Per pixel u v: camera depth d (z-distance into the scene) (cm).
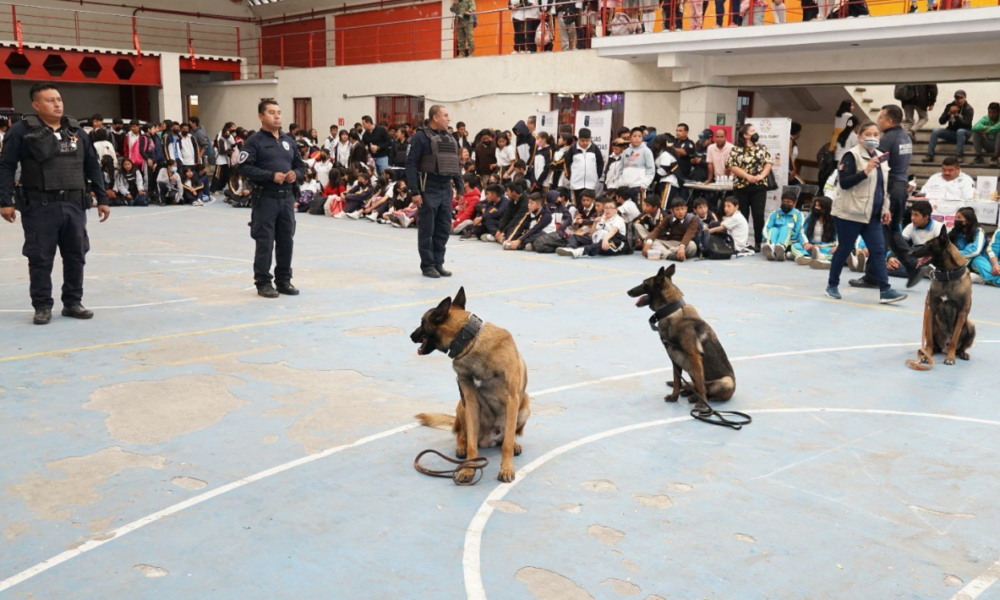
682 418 525
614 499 405
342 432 492
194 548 350
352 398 554
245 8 3244
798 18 1720
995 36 1257
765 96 1950
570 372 623
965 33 1232
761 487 421
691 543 361
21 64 2498
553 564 342
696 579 331
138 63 2698
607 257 1230
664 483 425
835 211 889
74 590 316
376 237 1460
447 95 2203
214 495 402
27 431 483
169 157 2073
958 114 1596
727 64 1612
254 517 380
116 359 637
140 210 1905
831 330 766
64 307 778
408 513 387
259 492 407
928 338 643
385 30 2709
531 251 1292
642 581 329
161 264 1114
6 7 2733
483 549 353
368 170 1809
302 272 1068
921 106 1670
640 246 1265
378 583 325
